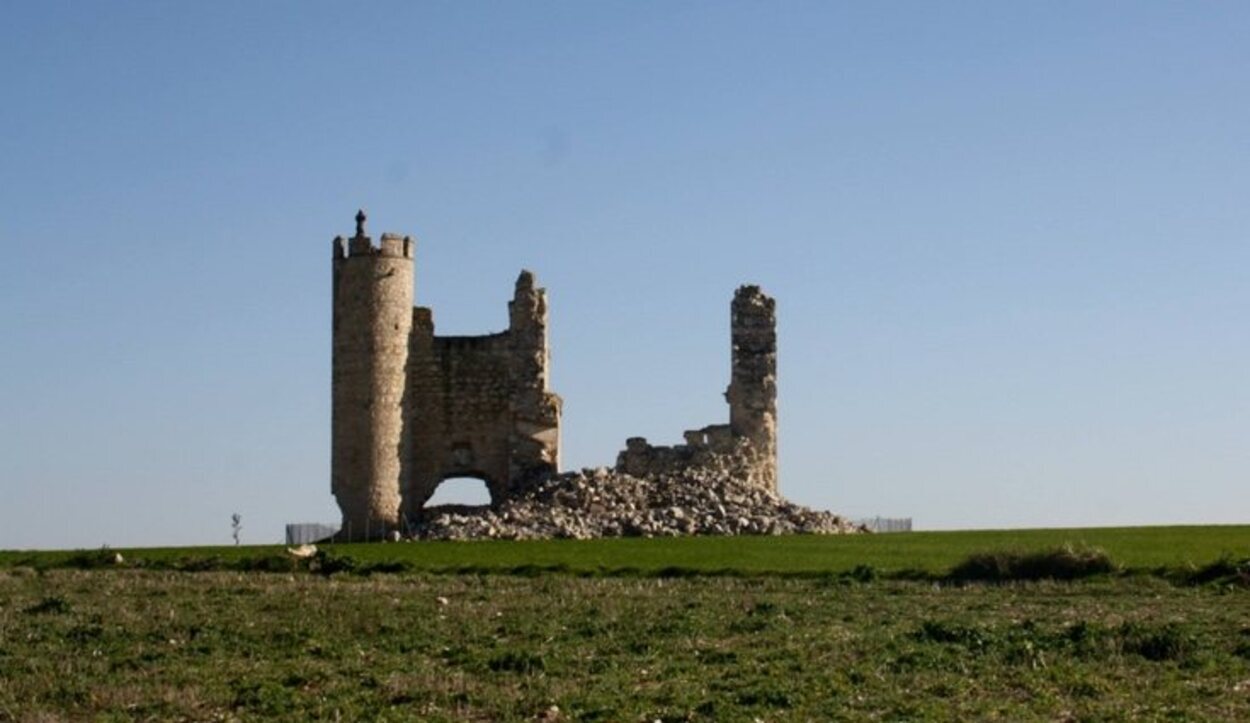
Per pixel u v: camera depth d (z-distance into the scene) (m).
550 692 42.47
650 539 85.75
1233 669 44.41
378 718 39.84
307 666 46.53
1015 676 43.91
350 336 95.69
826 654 47.28
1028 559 67.12
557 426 98.88
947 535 86.06
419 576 69.19
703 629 52.44
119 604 59.34
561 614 56.22
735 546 80.31
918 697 41.53
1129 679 43.41
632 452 97.44
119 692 43.03
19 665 47.00
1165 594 61.34
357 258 95.88
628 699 41.59
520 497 95.81
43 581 67.12
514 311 99.31
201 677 45.09
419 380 99.38
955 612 56.22
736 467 96.94
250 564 73.81
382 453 95.25
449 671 45.72
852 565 71.06
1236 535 81.62
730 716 39.47
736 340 98.44
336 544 86.81
